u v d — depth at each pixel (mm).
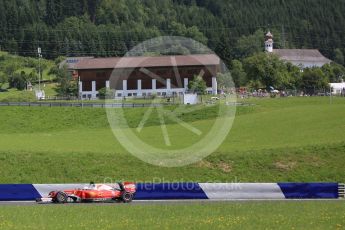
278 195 144375
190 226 98312
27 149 198250
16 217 107812
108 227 97125
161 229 95562
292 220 104688
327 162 190000
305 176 180375
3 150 192375
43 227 96938
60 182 171250
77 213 113375
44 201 135625
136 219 105875
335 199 142125
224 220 104312
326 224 101062
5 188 141750
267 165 185625
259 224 100438
